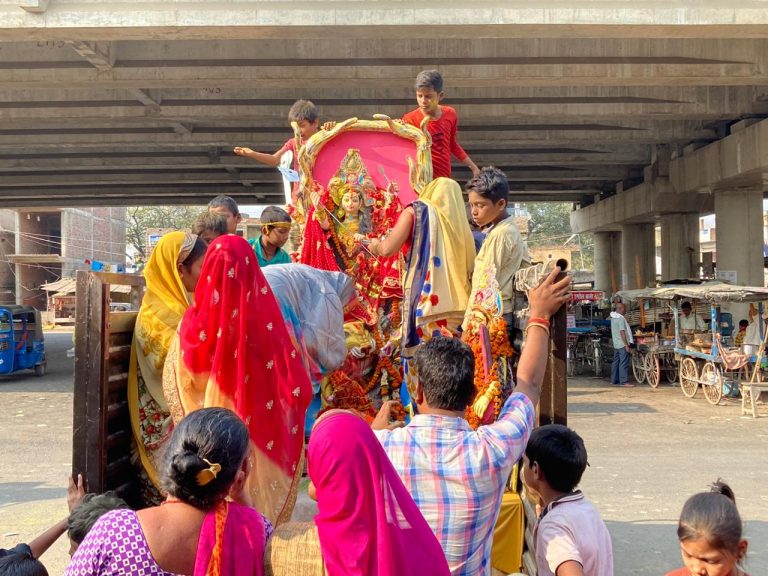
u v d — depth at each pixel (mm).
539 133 20953
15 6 11688
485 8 11719
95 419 3238
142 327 3602
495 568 3461
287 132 20578
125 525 2010
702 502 2486
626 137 21000
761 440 11438
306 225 4590
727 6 11750
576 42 14812
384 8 11719
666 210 24844
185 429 2102
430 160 4777
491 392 3373
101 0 11656
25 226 46969
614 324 19078
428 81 5148
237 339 2934
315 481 1987
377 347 4344
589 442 11305
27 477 9055
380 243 3934
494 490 2369
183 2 11719
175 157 23938
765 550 6246
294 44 14719
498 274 3635
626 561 6051
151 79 14914
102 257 51875
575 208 36406
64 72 14828
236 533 2049
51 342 32656
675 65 14867
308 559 2021
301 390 3092
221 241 2986
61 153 23859
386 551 1893
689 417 13688
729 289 16125
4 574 2559
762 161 17875
